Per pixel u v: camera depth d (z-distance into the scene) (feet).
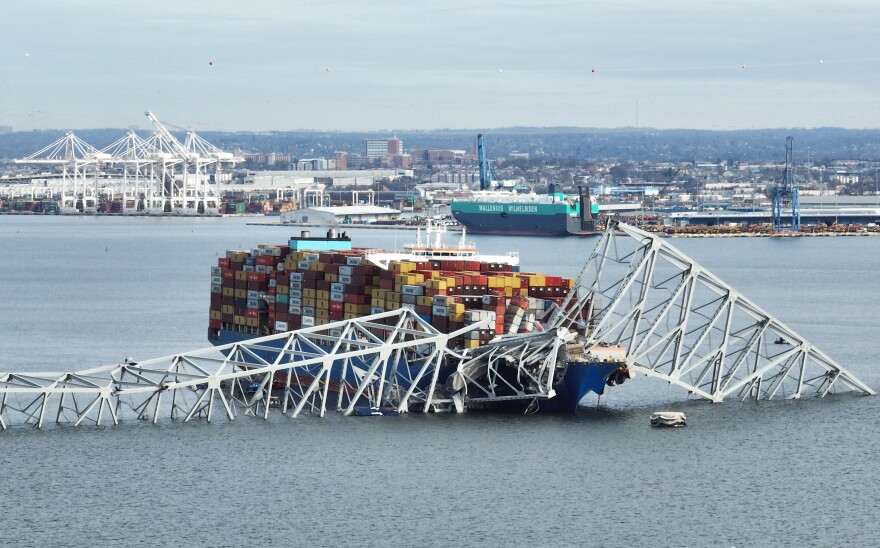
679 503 630.33
